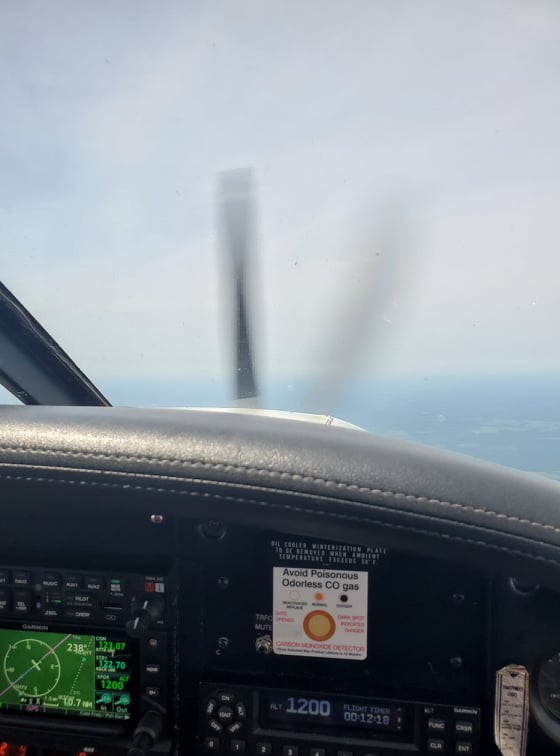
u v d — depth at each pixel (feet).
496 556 1.17
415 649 1.32
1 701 1.43
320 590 1.34
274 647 1.36
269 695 1.35
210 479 1.18
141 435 1.23
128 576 1.37
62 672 1.41
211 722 1.36
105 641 1.39
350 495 1.16
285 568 1.34
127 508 1.24
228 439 1.22
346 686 1.33
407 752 1.30
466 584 1.30
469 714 1.29
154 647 1.37
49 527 1.39
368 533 1.18
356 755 1.31
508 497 1.18
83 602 1.38
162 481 1.19
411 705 1.31
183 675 1.39
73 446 1.22
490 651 1.29
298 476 1.17
